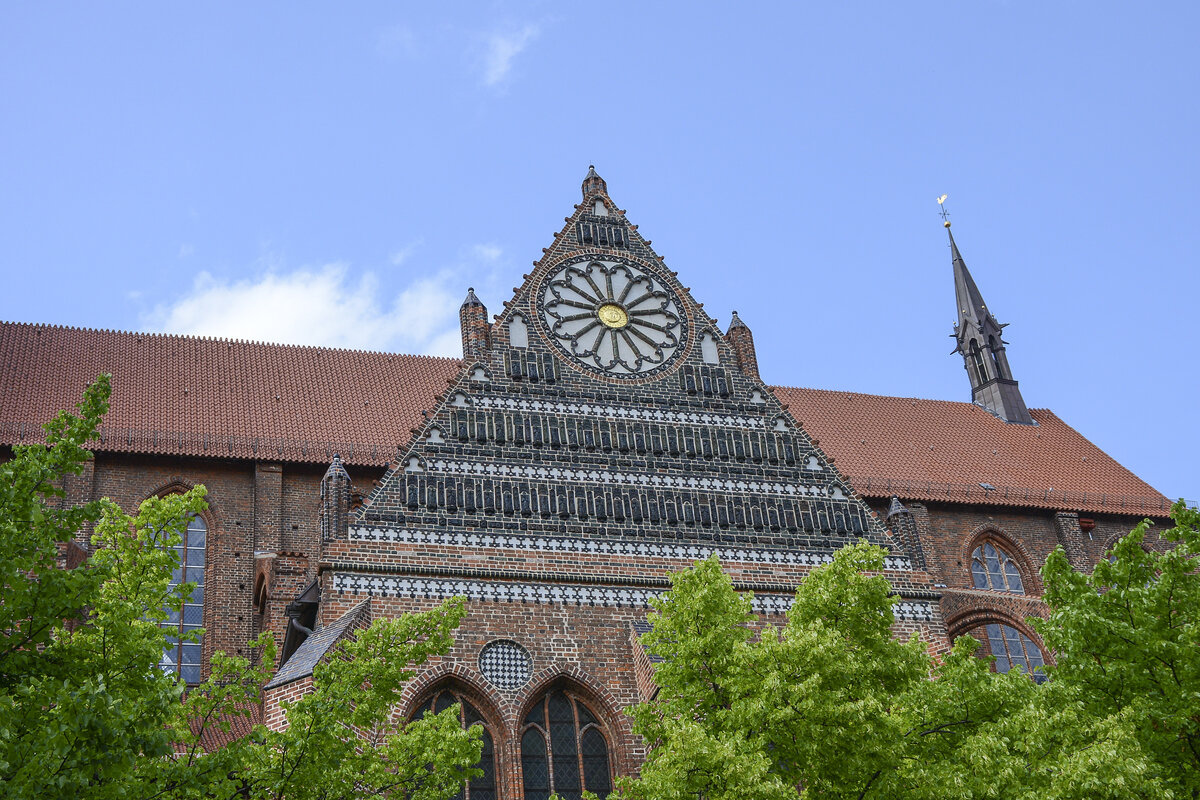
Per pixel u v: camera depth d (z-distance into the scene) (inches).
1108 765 1165.7
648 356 2126.0
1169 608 1393.9
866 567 1462.8
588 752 1744.6
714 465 2036.2
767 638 1350.9
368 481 2377.0
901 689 1397.6
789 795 1196.5
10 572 999.6
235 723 1785.2
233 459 2301.9
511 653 1769.2
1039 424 3179.1
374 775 1286.9
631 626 1828.2
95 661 1095.6
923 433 2974.9
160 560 1296.8
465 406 1972.2
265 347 2679.6
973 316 3346.5
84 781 924.0
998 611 2262.6
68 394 2380.7
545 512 1899.6
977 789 1216.8
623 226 2263.8
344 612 1736.0
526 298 2118.6
